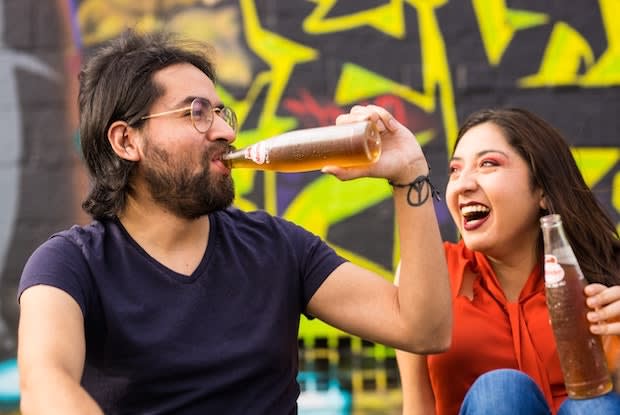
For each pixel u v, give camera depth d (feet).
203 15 17.33
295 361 7.94
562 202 8.88
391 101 17.38
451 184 9.12
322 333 17.19
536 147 8.92
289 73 17.31
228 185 7.73
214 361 7.33
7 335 17.12
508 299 9.05
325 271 7.93
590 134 17.31
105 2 17.37
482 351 8.73
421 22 17.40
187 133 7.59
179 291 7.45
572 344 7.55
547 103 17.39
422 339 7.52
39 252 7.34
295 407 7.91
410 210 7.51
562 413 7.68
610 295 7.48
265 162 7.62
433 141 17.30
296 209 17.20
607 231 9.12
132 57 7.81
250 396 7.47
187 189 7.55
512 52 17.40
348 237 17.22
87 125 7.88
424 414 9.12
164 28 17.30
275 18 17.37
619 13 17.35
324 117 17.30
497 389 7.46
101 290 7.30
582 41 17.40
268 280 7.77
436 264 7.48
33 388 6.54
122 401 7.32
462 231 9.05
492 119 9.18
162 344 7.26
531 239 8.99
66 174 17.33
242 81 17.30
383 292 7.80
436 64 17.38
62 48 17.40
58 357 6.70
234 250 7.80
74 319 7.01
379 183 17.26
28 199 17.31
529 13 17.42
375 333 7.70
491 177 8.84
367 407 16.90
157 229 7.64
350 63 17.37
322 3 17.38
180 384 7.30
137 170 7.71
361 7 17.42
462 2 17.43
